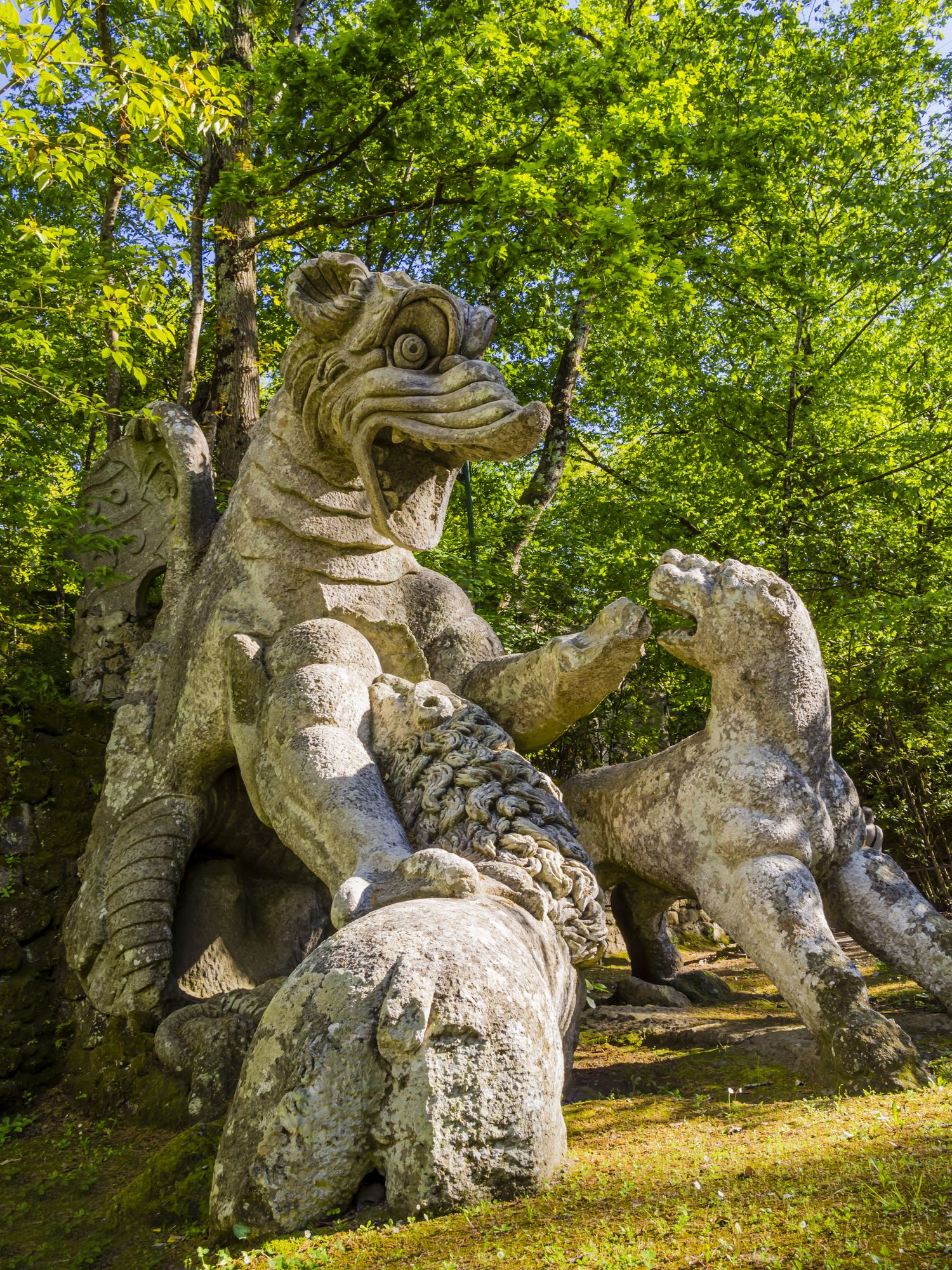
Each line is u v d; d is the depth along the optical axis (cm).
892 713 1183
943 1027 384
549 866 320
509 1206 229
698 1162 242
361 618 430
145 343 976
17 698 524
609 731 1024
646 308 912
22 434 615
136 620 578
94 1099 416
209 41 906
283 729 375
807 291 996
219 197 830
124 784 467
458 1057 245
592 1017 472
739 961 774
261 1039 259
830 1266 163
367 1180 242
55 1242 285
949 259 1038
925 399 1155
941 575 1080
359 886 305
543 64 905
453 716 373
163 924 428
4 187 831
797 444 1121
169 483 569
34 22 411
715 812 401
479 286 972
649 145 870
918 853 1223
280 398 450
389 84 884
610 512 1116
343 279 413
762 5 1151
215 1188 248
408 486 411
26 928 475
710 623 414
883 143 1152
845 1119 274
